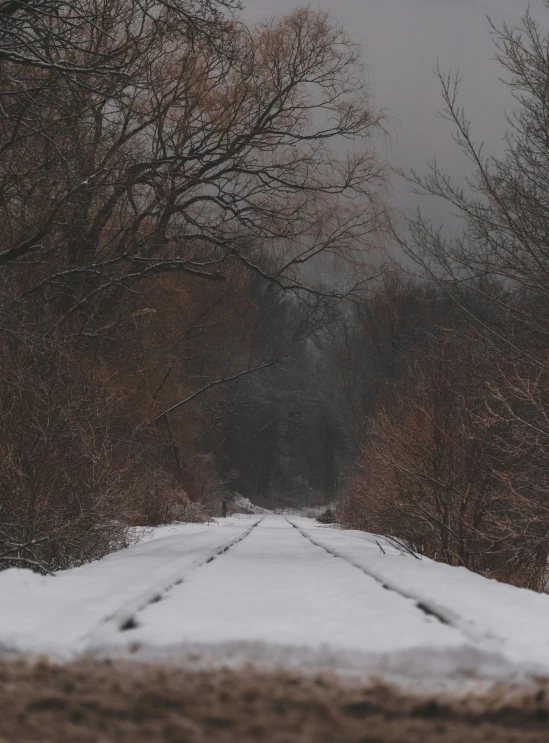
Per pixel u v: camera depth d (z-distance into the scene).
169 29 29.58
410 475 24.69
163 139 43.53
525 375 20.55
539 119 22.11
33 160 28.59
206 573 13.82
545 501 19.86
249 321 86.12
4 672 6.13
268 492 145.62
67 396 22.00
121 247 42.81
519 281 21.25
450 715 5.45
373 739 4.76
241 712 5.27
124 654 6.89
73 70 25.33
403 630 7.92
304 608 9.74
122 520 23.61
